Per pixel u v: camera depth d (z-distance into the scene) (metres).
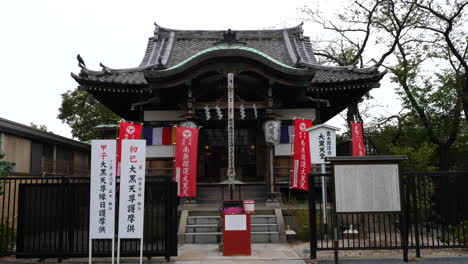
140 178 8.32
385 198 8.44
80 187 9.03
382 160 8.52
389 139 21.25
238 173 17.67
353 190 8.45
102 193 8.26
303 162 13.06
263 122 15.43
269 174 14.43
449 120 19.23
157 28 22.33
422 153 15.80
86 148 20.23
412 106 19.92
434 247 8.81
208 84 15.45
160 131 16.48
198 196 15.82
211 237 11.55
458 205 9.28
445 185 9.35
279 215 12.45
